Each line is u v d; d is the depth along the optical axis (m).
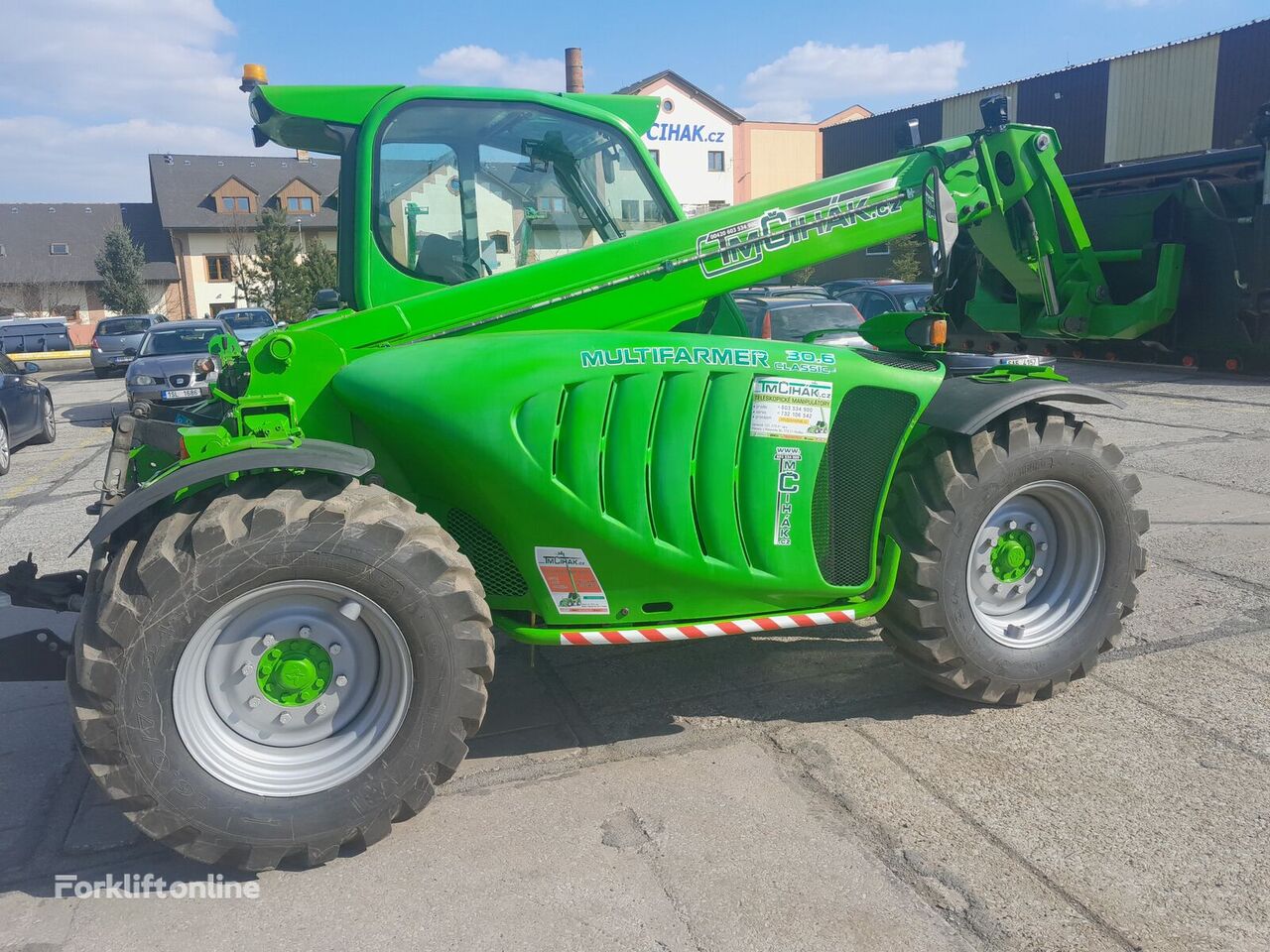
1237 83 23.48
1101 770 3.40
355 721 3.08
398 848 3.07
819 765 3.49
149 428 3.44
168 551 2.81
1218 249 11.45
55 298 60.62
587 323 3.67
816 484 3.59
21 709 4.18
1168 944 2.53
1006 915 2.66
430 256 3.66
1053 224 5.03
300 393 3.30
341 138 3.69
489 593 3.53
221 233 59.03
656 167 4.02
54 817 3.34
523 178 3.78
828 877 2.85
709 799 3.29
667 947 2.58
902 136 4.46
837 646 4.63
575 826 3.16
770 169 42.12
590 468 3.26
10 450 11.38
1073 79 27.16
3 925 2.76
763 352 3.44
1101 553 4.00
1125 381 12.62
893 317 4.29
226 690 2.99
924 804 3.21
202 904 2.84
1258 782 3.29
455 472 3.23
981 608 3.94
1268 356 12.00
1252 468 7.76
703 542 3.44
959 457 3.74
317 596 2.98
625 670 4.42
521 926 2.68
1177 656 4.33
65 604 3.48
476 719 3.09
